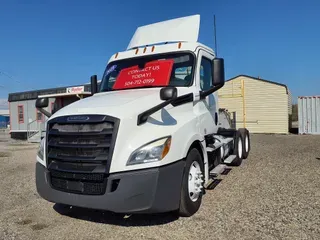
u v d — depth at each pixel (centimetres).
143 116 420
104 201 391
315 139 1722
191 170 473
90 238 409
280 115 2525
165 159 405
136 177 387
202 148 515
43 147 466
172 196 412
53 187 436
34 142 2480
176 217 463
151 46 604
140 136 407
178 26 626
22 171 938
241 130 945
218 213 475
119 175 387
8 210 536
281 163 865
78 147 413
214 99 645
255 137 2014
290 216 452
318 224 420
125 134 401
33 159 1242
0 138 3256
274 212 470
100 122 407
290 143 1495
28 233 433
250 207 496
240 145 877
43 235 425
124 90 558
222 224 432
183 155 436
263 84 2570
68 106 475
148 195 388
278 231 402
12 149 1772
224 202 525
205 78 597
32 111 2962
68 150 424
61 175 425
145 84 554
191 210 461
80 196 407
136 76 570
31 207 548
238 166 842
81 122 416
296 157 970
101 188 395
